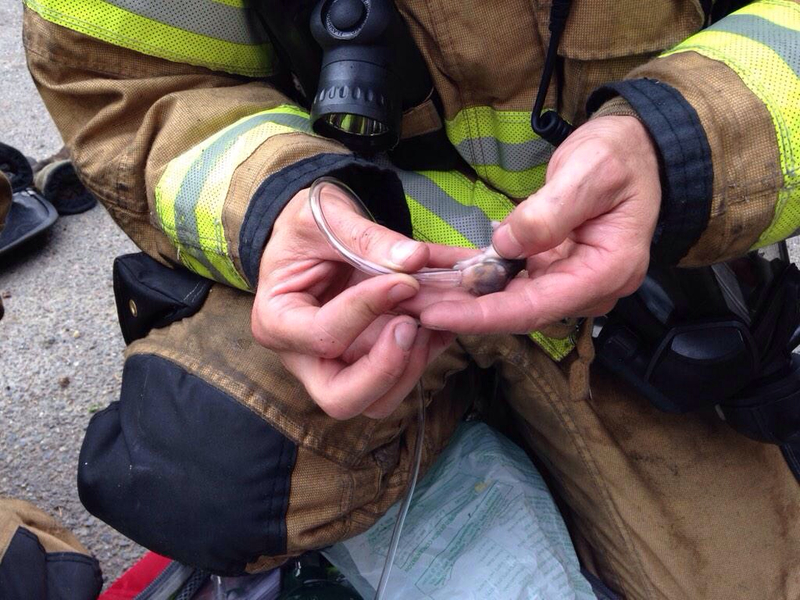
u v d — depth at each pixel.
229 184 0.50
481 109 0.60
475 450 0.70
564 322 0.59
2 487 0.86
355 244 0.42
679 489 0.65
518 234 0.39
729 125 0.44
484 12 0.54
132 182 0.59
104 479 0.58
